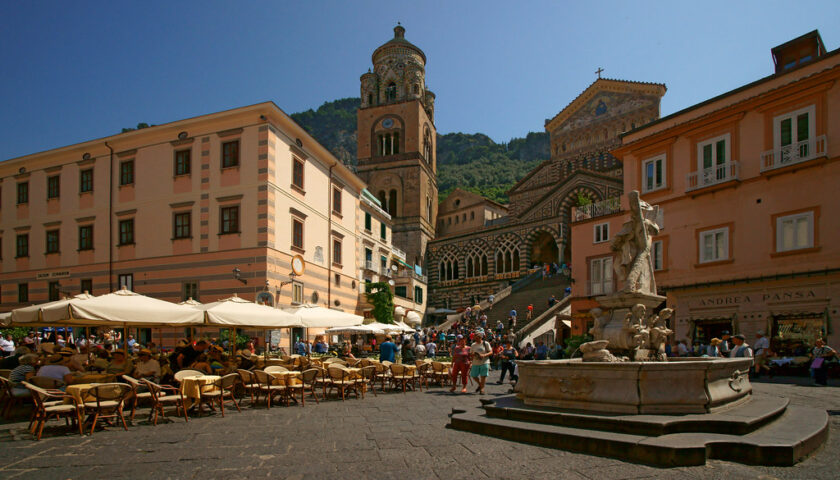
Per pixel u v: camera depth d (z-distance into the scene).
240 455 7.44
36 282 32.31
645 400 7.71
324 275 33.25
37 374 11.22
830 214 19.69
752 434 7.05
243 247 27.36
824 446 7.30
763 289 21.31
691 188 24.14
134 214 30.02
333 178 35.31
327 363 17.02
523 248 54.97
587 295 29.81
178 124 29.41
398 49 72.81
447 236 63.38
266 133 27.70
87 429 9.44
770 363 19.34
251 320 15.07
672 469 6.26
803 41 24.81
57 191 32.56
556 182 55.72
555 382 8.67
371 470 6.57
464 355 15.68
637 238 10.25
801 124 20.75
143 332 27.73
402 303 46.16
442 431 8.91
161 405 10.37
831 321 19.12
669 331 9.84
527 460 6.84
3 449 7.92
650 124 26.94
